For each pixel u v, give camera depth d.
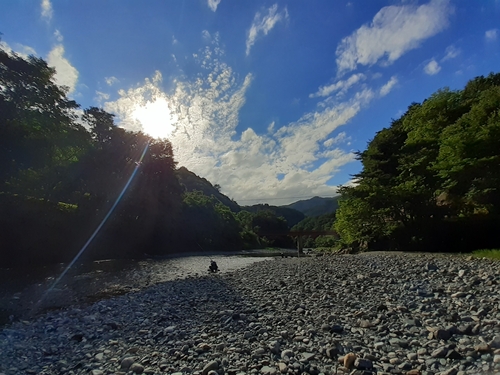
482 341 5.23
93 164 39.38
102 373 5.25
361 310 7.79
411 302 8.20
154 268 27.36
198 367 5.21
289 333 6.68
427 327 6.20
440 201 28.77
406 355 5.12
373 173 34.41
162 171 51.03
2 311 11.31
